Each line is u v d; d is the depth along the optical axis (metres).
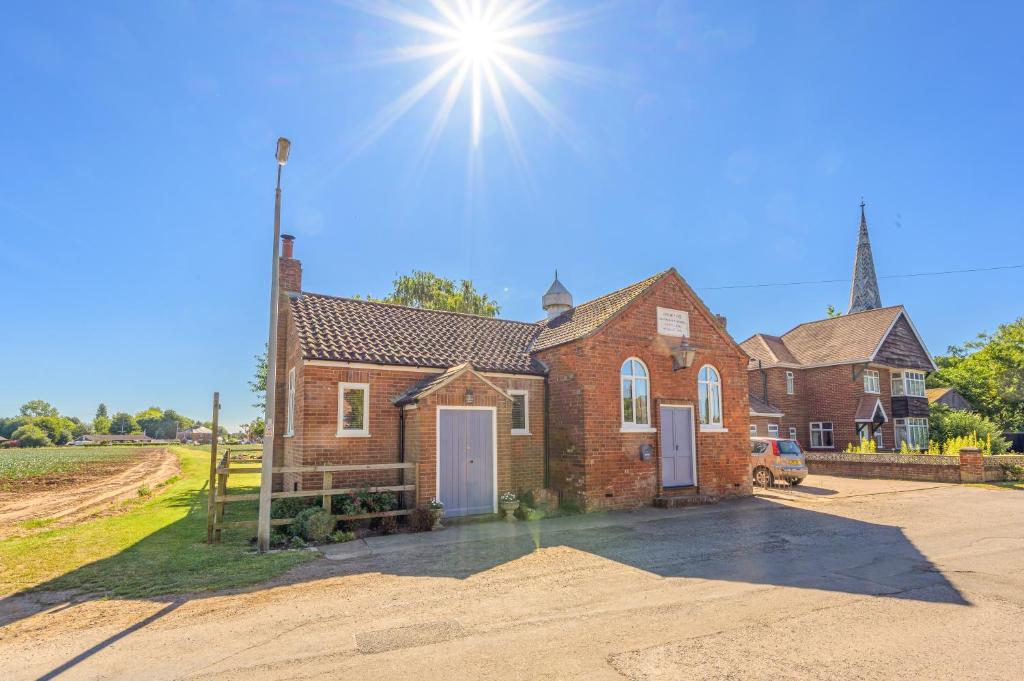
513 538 11.23
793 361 33.06
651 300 16.59
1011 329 41.91
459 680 4.98
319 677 5.09
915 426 33.00
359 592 7.71
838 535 11.40
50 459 49.84
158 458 51.62
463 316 18.89
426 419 12.80
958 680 4.90
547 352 16.47
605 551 10.09
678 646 5.70
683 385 16.86
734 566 8.96
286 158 10.74
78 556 9.81
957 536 11.21
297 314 15.05
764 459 20.02
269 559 9.52
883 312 33.22
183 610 7.02
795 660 5.33
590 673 5.08
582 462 14.77
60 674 5.25
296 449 14.30
